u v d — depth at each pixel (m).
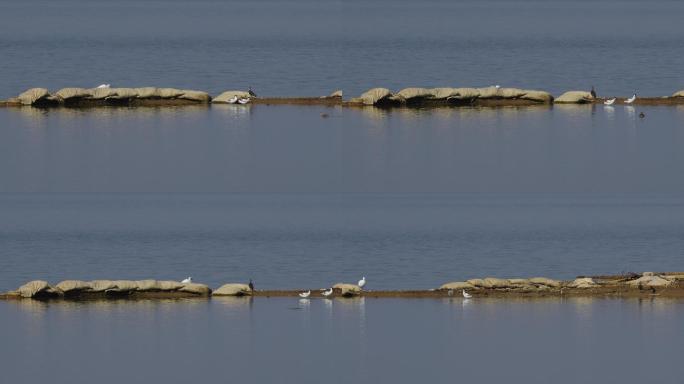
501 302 75.75
